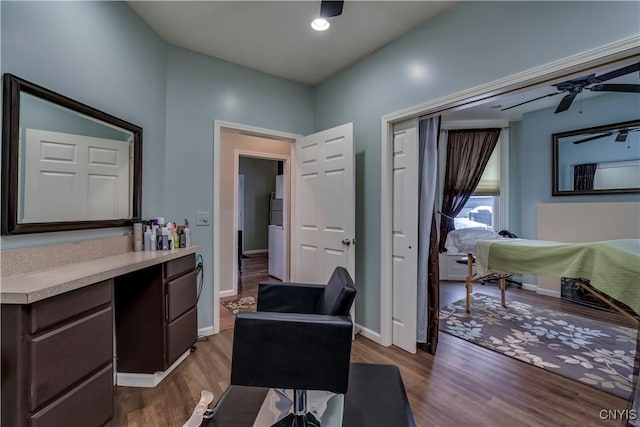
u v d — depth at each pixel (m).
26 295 1.05
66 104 1.57
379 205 2.63
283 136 3.19
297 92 3.29
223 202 4.05
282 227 4.94
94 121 1.77
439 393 1.87
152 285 1.92
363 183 2.79
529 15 1.67
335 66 2.94
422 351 2.44
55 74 1.51
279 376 1.21
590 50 1.45
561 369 2.15
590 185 3.92
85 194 1.71
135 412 1.67
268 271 5.54
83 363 1.31
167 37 2.45
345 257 2.65
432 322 2.42
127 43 2.04
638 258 1.94
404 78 2.40
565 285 3.96
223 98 2.81
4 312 1.08
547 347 2.51
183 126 2.59
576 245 2.39
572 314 3.34
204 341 2.60
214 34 2.41
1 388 1.07
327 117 3.21
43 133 1.46
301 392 1.30
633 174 3.65
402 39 2.41
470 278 3.47
